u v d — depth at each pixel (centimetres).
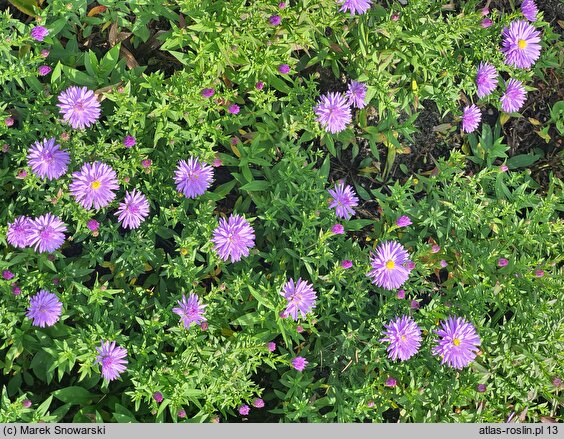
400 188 120
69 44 117
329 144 120
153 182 117
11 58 114
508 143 129
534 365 117
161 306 114
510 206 122
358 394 115
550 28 126
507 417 118
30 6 116
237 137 119
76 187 110
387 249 115
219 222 113
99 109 111
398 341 113
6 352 113
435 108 127
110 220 114
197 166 114
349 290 118
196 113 115
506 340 118
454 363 114
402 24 121
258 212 119
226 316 115
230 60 117
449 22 121
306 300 112
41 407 109
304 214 115
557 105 130
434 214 120
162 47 115
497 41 124
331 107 117
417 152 126
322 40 120
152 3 117
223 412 113
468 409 119
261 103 119
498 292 120
